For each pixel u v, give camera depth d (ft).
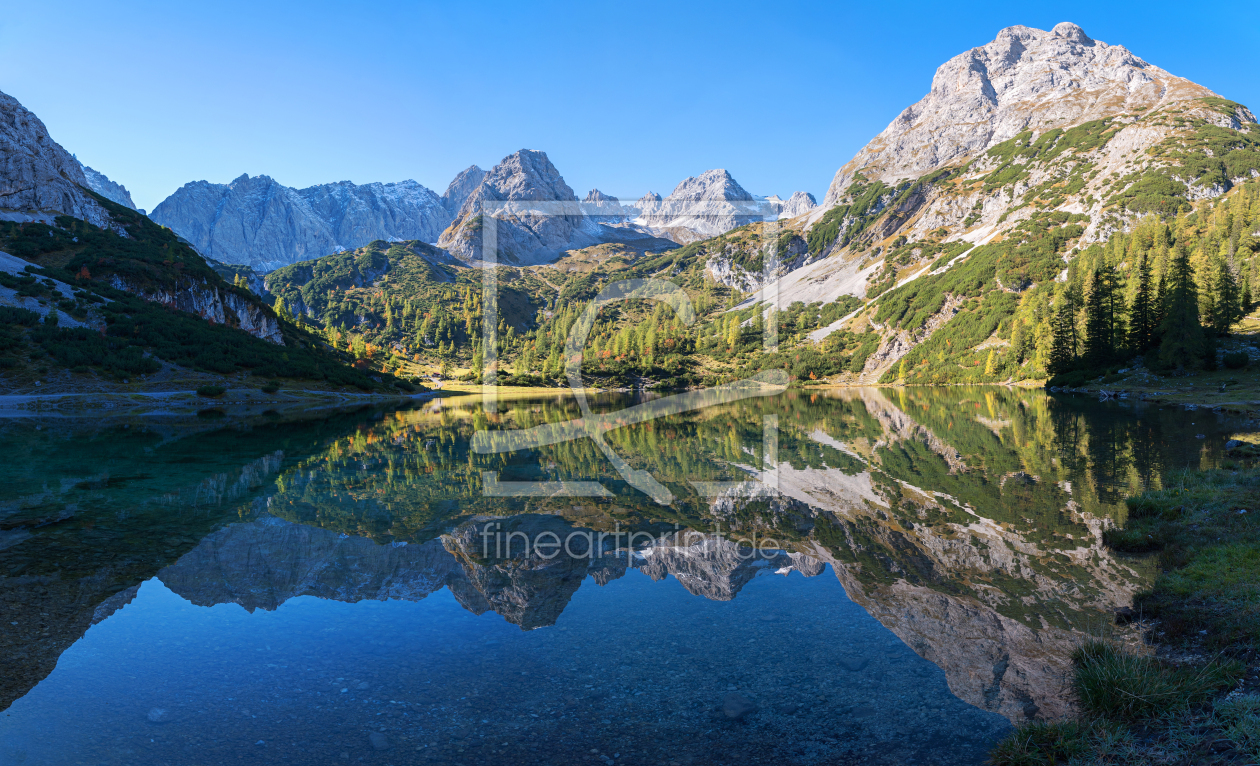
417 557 36.96
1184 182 475.31
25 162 378.94
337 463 80.43
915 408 174.70
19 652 23.95
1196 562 29.66
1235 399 130.82
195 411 191.72
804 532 40.63
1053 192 599.98
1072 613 25.58
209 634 25.72
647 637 24.67
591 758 16.56
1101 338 231.91
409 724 18.47
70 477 69.05
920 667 21.45
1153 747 15.76
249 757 16.72
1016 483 55.26
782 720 18.22
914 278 599.16
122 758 16.70
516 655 23.26
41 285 248.52
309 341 392.06
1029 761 15.58
